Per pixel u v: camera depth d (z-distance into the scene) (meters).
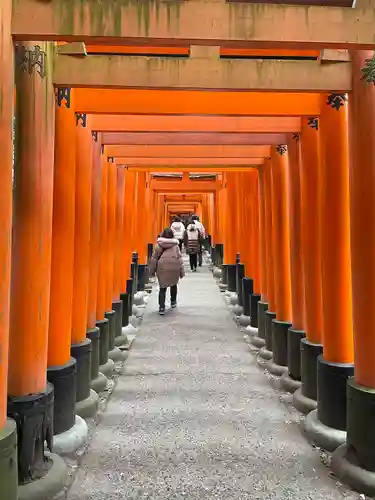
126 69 2.57
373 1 2.14
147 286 11.18
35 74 2.60
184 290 11.01
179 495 2.57
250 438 3.30
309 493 2.59
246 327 6.81
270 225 5.42
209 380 4.60
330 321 3.26
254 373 4.82
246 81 2.53
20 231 2.61
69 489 2.63
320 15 2.12
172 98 3.22
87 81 2.60
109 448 3.13
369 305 2.64
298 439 3.29
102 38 2.11
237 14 2.10
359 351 2.71
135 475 2.78
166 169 7.28
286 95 3.26
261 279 6.05
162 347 5.86
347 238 3.24
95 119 3.90
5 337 2.13
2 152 2.05
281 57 3.04
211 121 3.89
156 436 3.33
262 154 5.24
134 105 3.26
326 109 3.25
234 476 2.78
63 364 3.15
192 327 7.02
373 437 2.59
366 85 2.61
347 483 2.65
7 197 2.10
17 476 2.25
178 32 2.09
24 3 2.07
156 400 4.05
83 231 3.72
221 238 14.01
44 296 2.68
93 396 3.74
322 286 3.35
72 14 2.07
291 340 4.32
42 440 2.60
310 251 3.83
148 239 12.70
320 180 3.36
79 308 3.69
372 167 2.62
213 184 13.09
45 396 2.62
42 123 2.65
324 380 3.23
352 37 2.14
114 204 5.46
